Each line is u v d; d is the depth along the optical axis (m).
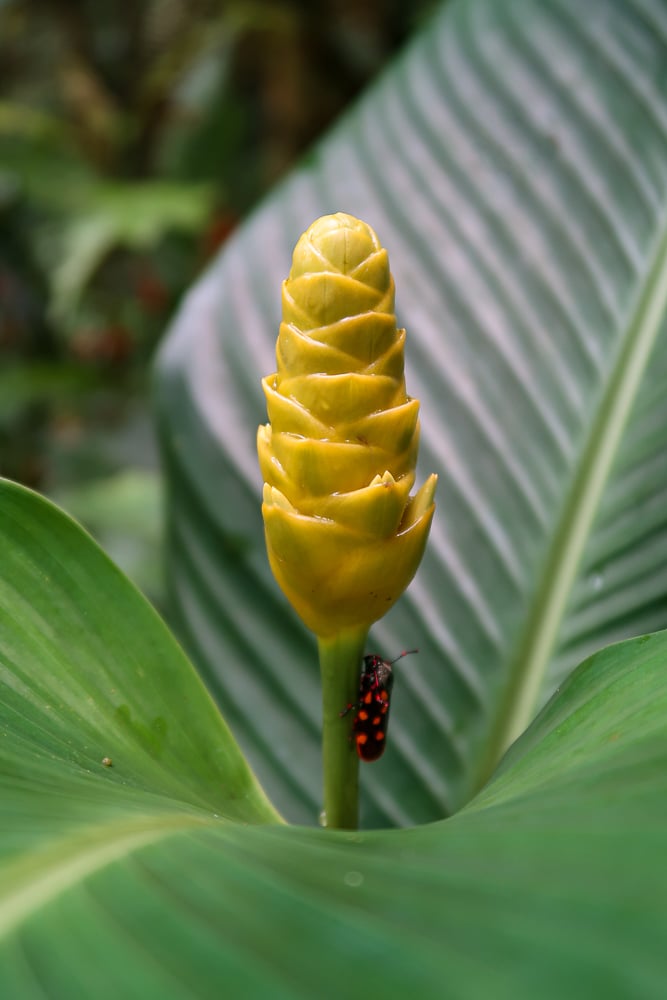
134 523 0.91
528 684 0.48
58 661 0.39
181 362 0.56
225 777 0.40
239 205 1.45
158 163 1.42
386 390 0.37
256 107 1.55
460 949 0.29
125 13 1.47
